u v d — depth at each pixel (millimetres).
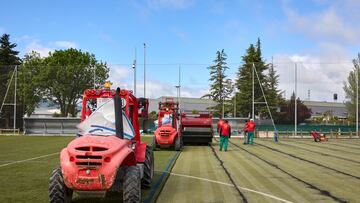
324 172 15227
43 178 13062
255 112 49094
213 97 71375
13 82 47188
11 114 47062
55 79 48438
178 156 21344
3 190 10906
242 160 19422
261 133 47500
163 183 12242
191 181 12812
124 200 8219
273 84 55125
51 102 48656
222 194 10695
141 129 11977
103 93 10016
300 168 16422
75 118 46938
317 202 9812
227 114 68750
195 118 30078
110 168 7754
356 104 51125
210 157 20828
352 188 11742
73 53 72000
